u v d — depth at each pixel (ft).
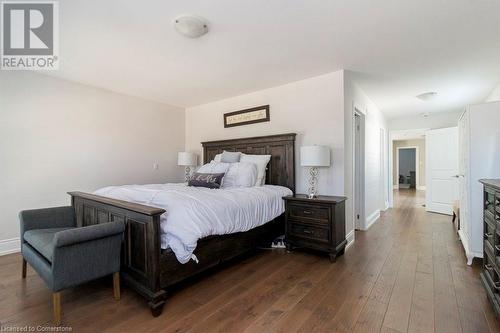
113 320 5.53
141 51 8.57
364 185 13.30
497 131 8.19
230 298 6.44
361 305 6.07
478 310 5.83
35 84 10.50
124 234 6.66
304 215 9.56
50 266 5.50
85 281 5.71
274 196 9.89
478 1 6.00
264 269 8.25
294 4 6.10
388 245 10.67
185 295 6.58
